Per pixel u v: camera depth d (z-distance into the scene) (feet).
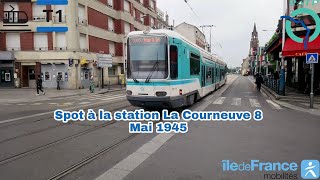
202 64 52.70
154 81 34.42
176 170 16.47
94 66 107.45
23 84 98.37
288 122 31.58
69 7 94.48
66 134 25.75
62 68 95.81
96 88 100.27
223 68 108.68
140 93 35.06
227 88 94.53
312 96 42.52
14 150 20.76
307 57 42.52
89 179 15.17
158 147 21.33
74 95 74.13
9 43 96.32
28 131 27.17
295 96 56.03
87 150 20.57
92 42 106.73
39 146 21.74
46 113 39.24
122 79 106.93
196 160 18.26
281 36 63.77
